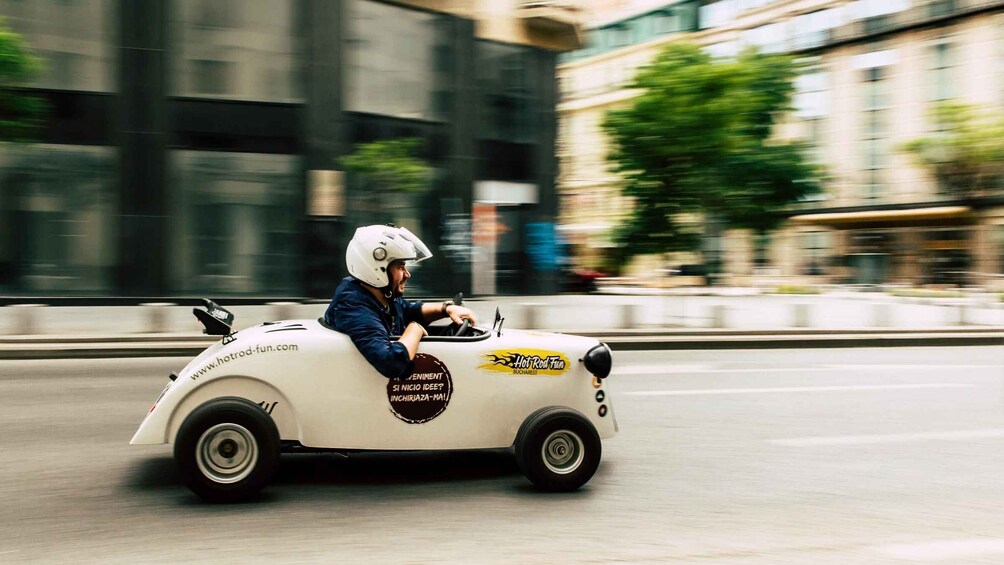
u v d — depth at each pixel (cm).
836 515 456
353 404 456
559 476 476
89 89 1755
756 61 2334
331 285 1941
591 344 504
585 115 4994
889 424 720
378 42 2019
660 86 1516
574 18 2328
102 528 404
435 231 2138
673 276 3597
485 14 2220
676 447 616
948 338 1477
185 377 449
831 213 4200
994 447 633
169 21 1797
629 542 403
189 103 1822
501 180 2283
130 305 1777
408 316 514
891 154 3978
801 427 701
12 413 695
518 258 2362
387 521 424
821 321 1720
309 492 470
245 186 1877
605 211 4212
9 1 1689
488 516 437
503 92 2275
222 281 1864
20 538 388
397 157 1864
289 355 451
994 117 3456
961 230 3688
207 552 373
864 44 4091
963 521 448
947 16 3719
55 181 1739
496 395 476
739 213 2036
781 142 2495
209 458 438
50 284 1745
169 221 1814
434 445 467
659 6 4666
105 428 638
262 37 1877
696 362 1142
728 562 379
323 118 1927
